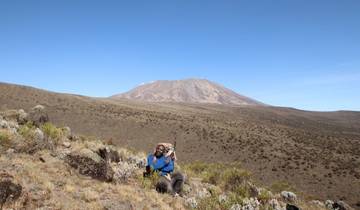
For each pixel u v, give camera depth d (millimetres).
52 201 7746
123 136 75750
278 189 21953
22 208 7102
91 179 10180
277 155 62438
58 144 13695
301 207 16609
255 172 52844
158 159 12227
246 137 78812
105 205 8258
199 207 10969
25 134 11922
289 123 169375
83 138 17938
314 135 104188
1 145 10609
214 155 63438
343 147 80875
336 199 41844
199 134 78438
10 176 7605
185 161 60125
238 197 13023
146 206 9250
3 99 92625
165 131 80750
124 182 11164
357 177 49625
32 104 92938
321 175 51219
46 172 9586
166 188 11180
